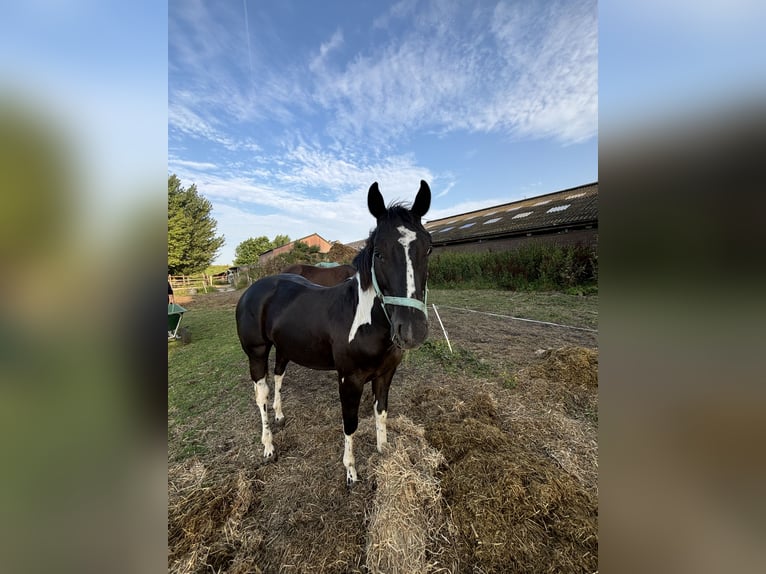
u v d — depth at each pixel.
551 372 3.25
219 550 1.42
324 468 1.96
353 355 1.72
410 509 1.47
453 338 4.59
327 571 1.32
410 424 2.25
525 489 1.60
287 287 2.29
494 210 17.05
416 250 1.45
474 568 1.31
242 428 2.54
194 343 5.54
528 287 8.52
